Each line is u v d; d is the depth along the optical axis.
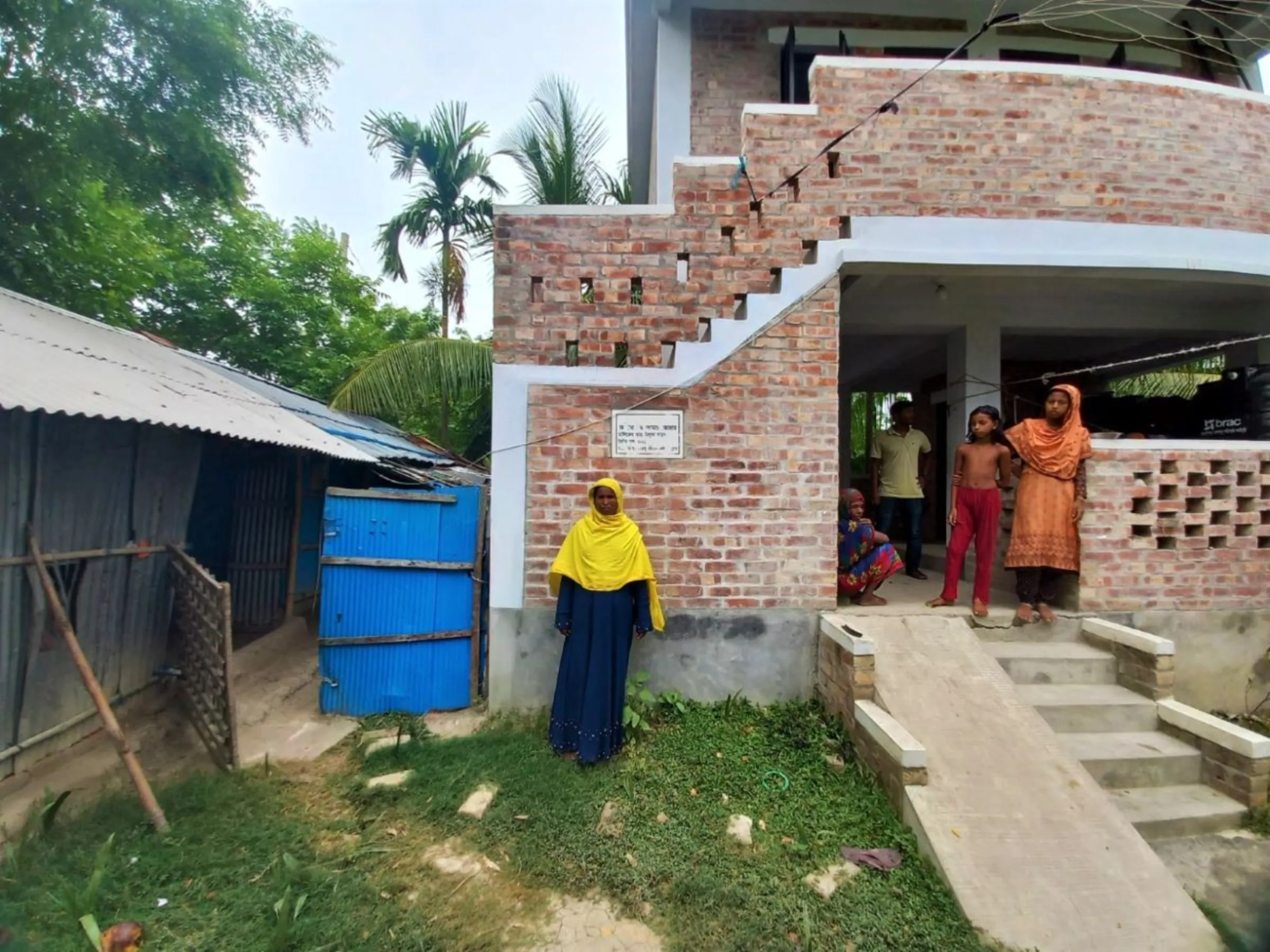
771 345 4.84
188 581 4.70
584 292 4.99
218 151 7.86
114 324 8.77
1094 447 4.93
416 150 13.30
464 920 2.88
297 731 4.69
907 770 3.49
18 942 2.55
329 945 2.65
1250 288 6.18
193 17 7.17
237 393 6.40
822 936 2.77
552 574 4.46
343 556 4.99
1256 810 3.70
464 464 12.15
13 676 3.58
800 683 4.84
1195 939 2.80
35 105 6.76
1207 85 5.31
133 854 3.16
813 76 5.04
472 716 4.92
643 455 4.80
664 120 6.91
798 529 4.84
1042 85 5.06
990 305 6.77
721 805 3.69
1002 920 2.84
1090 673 4.61
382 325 18.39
